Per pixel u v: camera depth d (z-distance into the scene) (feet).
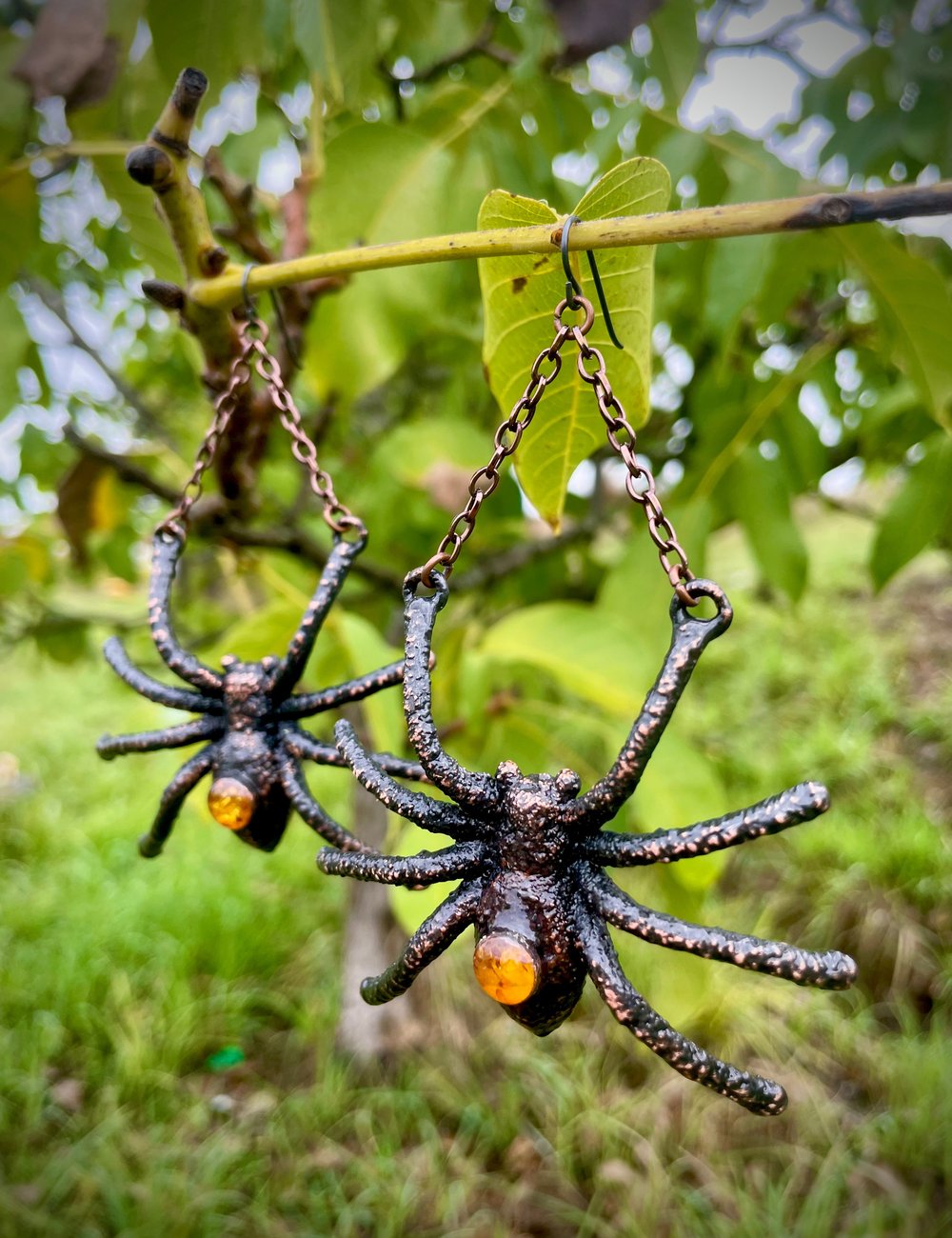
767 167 0.55
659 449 1.02
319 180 0.57
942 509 0.67
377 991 0.34
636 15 0.43
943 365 0.53
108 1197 1.09
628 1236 1.10
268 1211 1.13
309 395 1.20
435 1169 1.17
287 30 0.56
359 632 0.64
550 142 0.67
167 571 0.44
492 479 0.35
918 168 0.73
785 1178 1.17
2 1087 1.28
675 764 0.69
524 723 0.83
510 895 0.31
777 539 0.74
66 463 1.14
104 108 0.62
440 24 0.72
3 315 0.61
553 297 0.39
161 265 0.63
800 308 0.97
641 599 0.75
